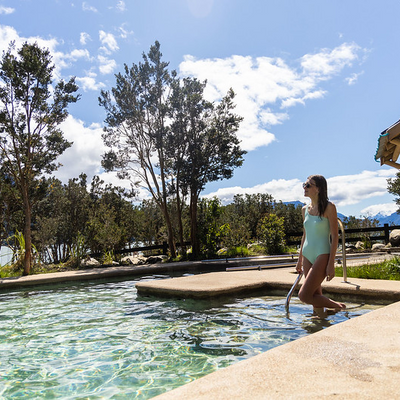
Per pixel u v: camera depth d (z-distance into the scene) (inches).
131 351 119.2
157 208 1083.3
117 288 284.4
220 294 197.8
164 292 215.3
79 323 165.3
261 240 613.9
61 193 1064.2
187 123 636.7
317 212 154.2
